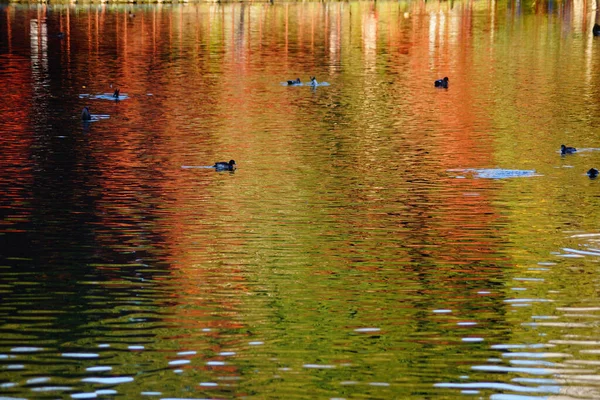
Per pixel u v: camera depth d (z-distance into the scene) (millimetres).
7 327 30875
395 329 31031
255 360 28531
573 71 99312
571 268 37250
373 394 26281
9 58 113188
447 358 28688
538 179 52625
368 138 64812
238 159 57938
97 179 52281
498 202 47562
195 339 30094
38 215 44688
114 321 31562
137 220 44062
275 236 41719
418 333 30672
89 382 26891
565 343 29859
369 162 57156
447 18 170500
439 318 31969
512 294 34312
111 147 61344
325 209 46250
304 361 28484
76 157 58094
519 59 110875
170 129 68062
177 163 56750
